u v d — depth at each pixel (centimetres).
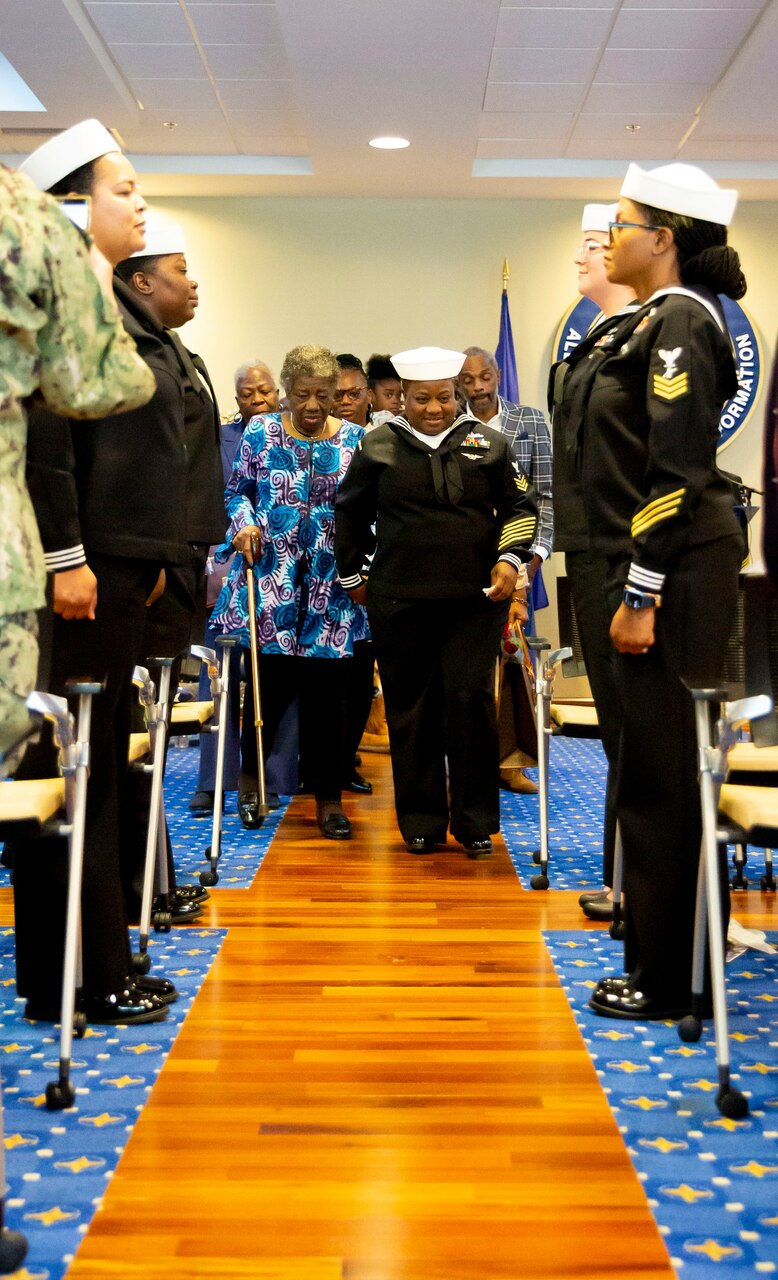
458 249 923
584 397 296
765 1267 187
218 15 648
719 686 272
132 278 347
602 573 349
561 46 681
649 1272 186
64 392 196
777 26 634
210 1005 297
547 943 346
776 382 175
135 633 277
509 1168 217
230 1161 219
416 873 427
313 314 926
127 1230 196
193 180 877
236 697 531
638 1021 287
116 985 287
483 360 595
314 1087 250
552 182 876
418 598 448
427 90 706
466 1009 294
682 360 266
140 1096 246
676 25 655
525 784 590
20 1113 238
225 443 570
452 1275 184
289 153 857
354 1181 212
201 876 408
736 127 793
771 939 347
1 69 759
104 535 267
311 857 450
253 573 492
